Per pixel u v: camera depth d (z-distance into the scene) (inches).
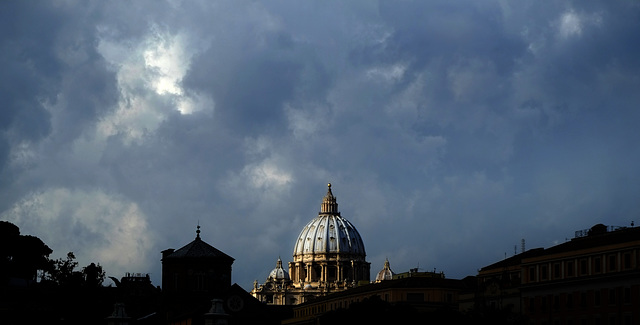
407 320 6343.5
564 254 6230.3
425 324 6269.7
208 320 6633.9
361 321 6565.0
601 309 5900.6
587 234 6894.7
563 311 6190.9
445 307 6378.0
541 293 6382.9
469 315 6161.4
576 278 6097.4
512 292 6688.0
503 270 6939.0
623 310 5728.3
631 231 6235.2
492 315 6058.1
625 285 5733.3
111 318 7519.7
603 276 5885.8
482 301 6471.5
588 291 6008.9
